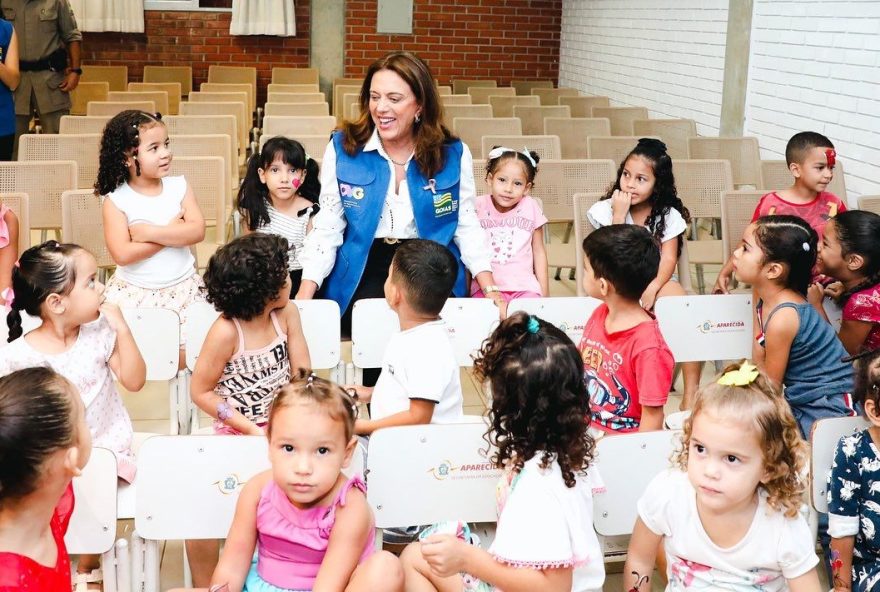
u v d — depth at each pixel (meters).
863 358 2.20
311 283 3.19
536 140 5.83
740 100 6.83
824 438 2.31
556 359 1.84
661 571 2.35
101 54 10.45
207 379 2.54
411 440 2.21
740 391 1.86
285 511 1.94
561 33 11.07
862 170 5.39
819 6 5.76
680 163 5.16
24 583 1.55
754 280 3.02
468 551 1.82
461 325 3.05
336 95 8.69
